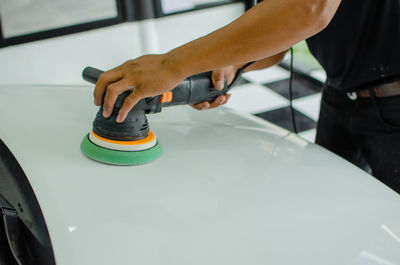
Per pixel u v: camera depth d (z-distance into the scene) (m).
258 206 0.65
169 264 0.55
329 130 1.08
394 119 0.90
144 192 0.66
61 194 0.64
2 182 0.69
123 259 0.55
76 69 2.56
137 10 2.62
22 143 0.74
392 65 0.83
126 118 0.71
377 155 0.98
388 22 0.79
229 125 0.87
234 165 0.74
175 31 2.85
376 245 0.61
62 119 0.82
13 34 2.64
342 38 0.86
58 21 2.80
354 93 0.94
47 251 0.57
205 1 3.27
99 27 2.55
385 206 0.69
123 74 0.65
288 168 0.75
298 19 0.55
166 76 0.62
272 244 0.59
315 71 2.77
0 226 0.63
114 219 0.60
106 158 0.70
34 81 2.47
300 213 0.65
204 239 0.59
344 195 0.70
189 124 0.85
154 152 0.73
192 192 0.67
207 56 0.59
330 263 0.58
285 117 2.34
